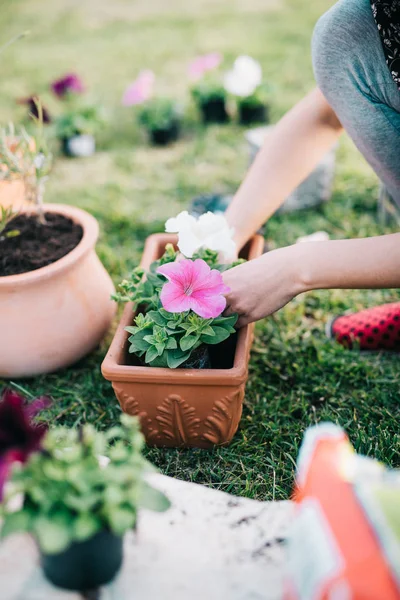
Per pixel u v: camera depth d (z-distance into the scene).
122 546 0.92
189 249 1.26
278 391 1.58
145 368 1.22
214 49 4.28
